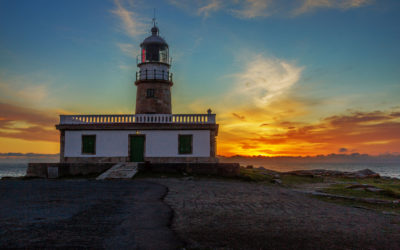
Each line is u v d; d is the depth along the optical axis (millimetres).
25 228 8055
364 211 12828
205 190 16719
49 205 11148
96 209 10617
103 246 6938
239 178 24578
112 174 22516
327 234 8961
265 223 9906
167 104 33719
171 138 27734
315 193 17594
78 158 27734
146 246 7109
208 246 7418
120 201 12281
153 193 14711
